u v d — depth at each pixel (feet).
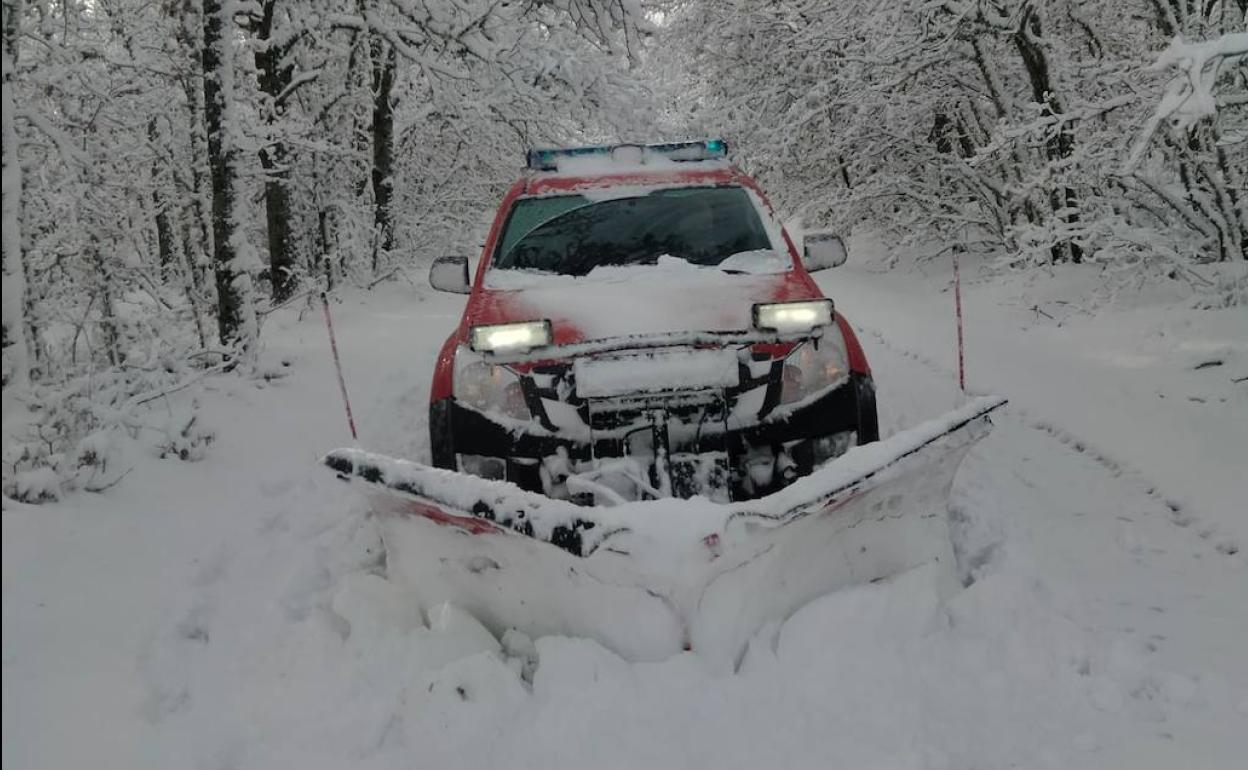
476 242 63.52
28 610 11.68
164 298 36.52
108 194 34.73
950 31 38.22
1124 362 23.84
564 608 10.24
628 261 15.12
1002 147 30.89
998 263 32.55
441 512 10.28
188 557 14.03
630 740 8.95
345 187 54.65
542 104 46.88
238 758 9.30
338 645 10.94
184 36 33.65
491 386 12.23
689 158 18.16
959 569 12.44
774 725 9.09
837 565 10.87
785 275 13.99
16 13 24.67
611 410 11.47
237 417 21.34
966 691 9.67
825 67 52.47
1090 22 38.50
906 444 10.33
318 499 16.70
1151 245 28.12
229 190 26.05
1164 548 13.43
